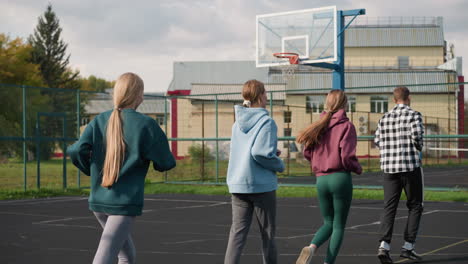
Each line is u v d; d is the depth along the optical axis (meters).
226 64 51.94
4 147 23.27
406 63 50.19
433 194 13.47
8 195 14.23
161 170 3.54
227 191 15.21
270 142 4.20
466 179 23.73
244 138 4.32
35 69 49.53
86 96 42.09
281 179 22.23
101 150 3.50
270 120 4.29
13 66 47.81
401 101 5.94
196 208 11.56
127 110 3.49
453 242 7.00
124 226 3.37
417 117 5.70
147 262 5.85
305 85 40.09
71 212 10.86
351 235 7.70
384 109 43.22
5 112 22.83
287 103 39.41
